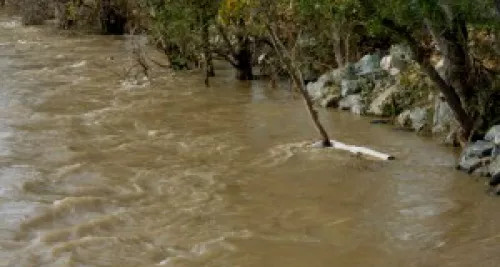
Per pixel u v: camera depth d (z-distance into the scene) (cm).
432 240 1027
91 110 1919
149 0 2386
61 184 1298
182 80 2358
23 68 2592
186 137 1638
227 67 2630
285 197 1226
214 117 1839
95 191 1263
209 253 995
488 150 1323
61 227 1103
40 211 1155
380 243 1022
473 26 1412
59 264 962
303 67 2161
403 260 963
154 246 1023
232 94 2128
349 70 1983
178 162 1441
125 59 2786
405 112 1703
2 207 1173
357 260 967
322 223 1104
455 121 1512
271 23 1683
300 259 975
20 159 1448
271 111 1894
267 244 1026
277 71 2252
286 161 1430
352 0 1304
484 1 1213
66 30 3706
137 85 2273
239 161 1441
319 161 1423
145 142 1591
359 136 1611
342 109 1888
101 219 1125
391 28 1306
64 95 2111
